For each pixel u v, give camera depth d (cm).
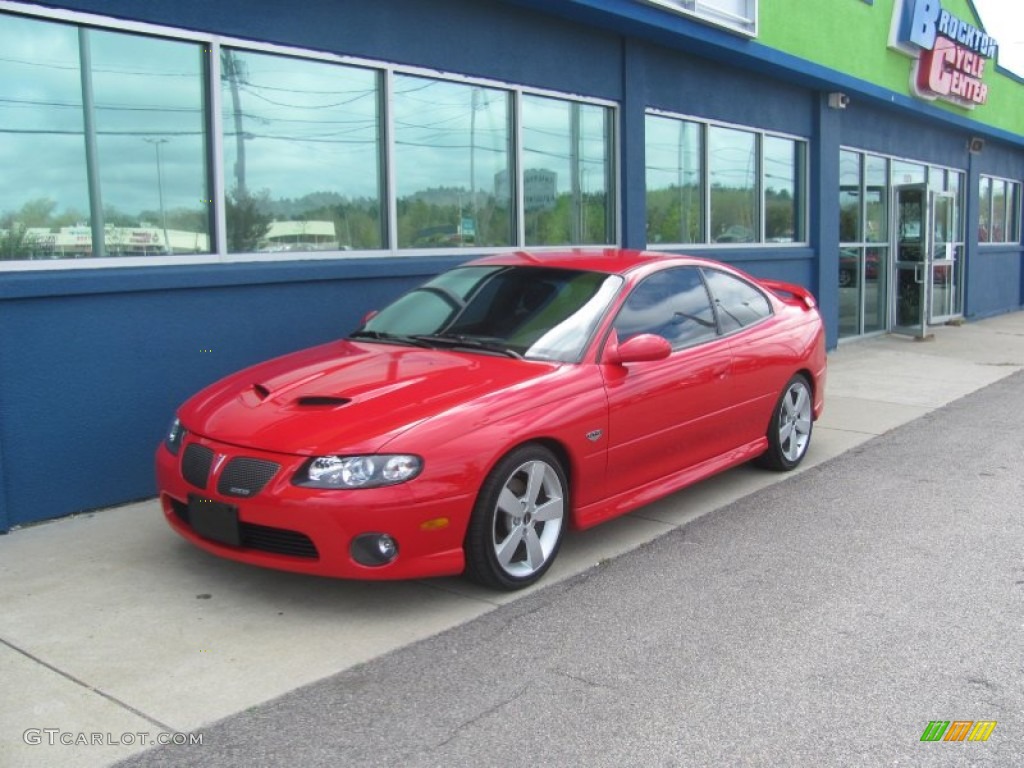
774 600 436
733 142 1158
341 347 525
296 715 330
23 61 530
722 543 518
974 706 337
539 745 312
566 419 451
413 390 436
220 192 621
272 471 398
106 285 551
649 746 311
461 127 797
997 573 471
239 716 329
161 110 592
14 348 520
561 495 458
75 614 413
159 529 529
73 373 545
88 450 556
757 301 644
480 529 418
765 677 359
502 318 521
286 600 431
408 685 353
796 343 652
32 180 538
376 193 733
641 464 507
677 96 1036
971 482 645
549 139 890
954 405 933
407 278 744
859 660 373
